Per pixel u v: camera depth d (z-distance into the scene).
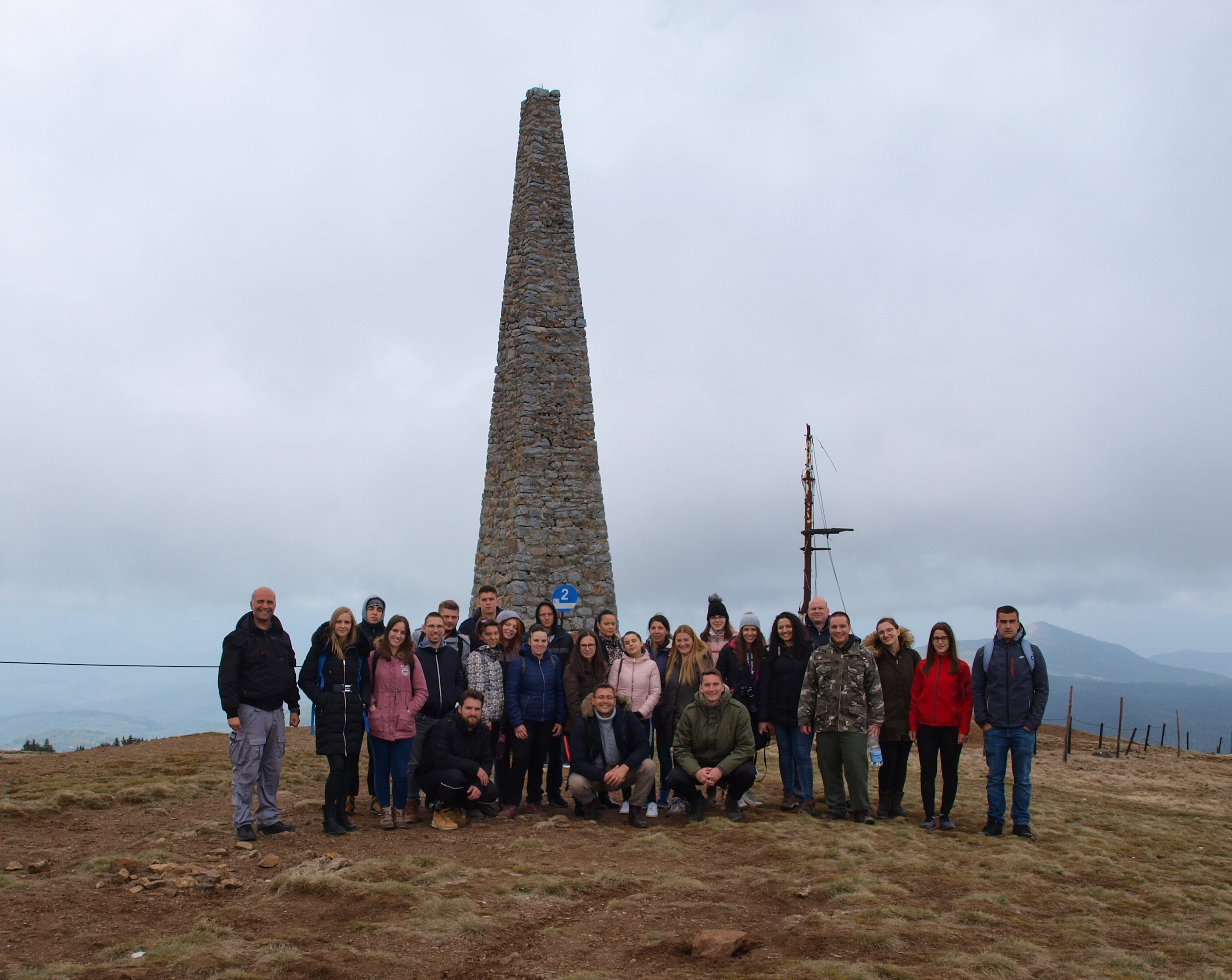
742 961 6.46
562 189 22.33
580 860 9.09
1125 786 19.59
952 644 11.39
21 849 8.95
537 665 11.45
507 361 22.05
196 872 8.14
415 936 6.70
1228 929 7.72
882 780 12.14
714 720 11.09
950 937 7.11
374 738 10.34
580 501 20.89
